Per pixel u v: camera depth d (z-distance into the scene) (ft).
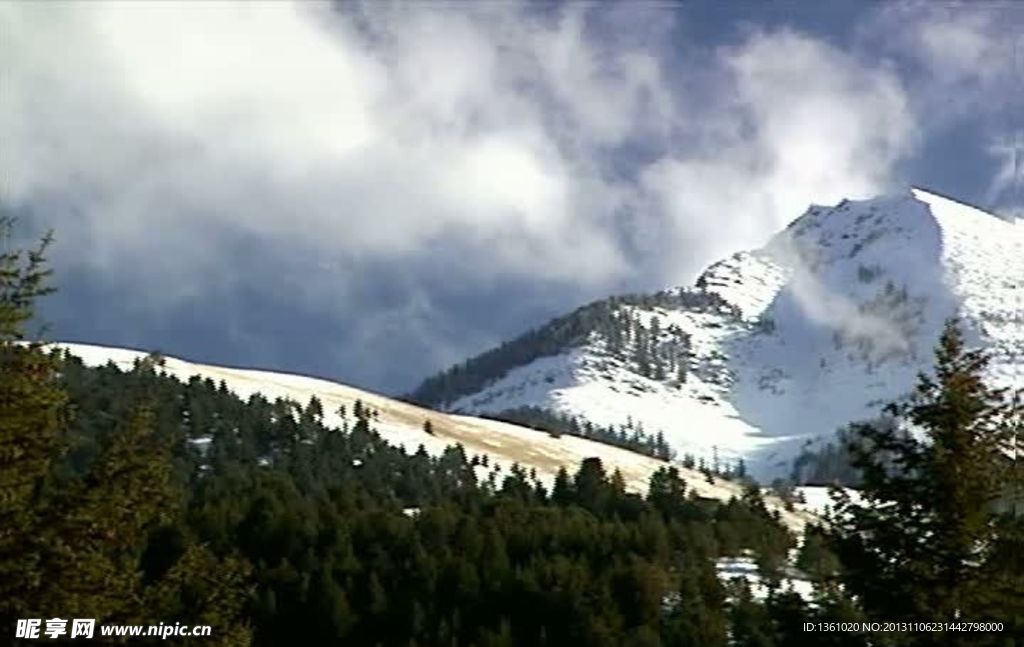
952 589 162.09
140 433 139.54
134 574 134.72
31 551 126.00
